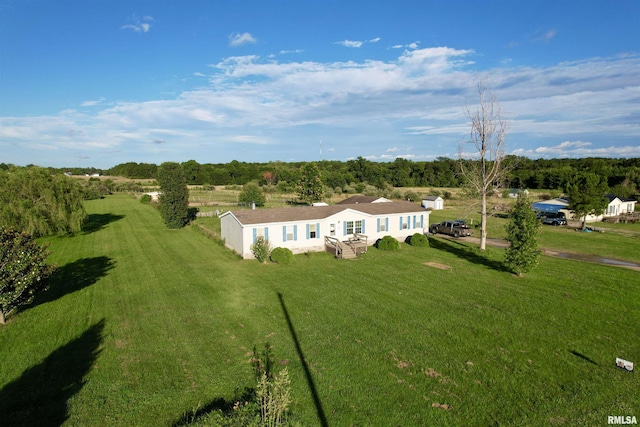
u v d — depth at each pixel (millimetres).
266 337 13867
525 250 21375
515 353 12641
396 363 11984
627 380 11055
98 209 59062
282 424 8516
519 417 9406
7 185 32062
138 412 9562
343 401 10008
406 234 33938
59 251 29062
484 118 28578
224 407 9727
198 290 19391
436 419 9312
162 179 40719
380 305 17109
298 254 28188
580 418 9406
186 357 12398
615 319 15422
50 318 15664
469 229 36344
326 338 13750
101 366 11805
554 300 17719
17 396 10195
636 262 25750
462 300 17781
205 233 36438
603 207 40906
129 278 21625
